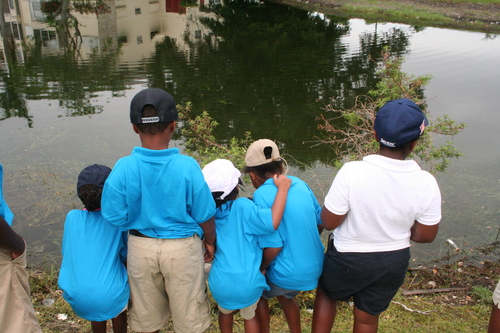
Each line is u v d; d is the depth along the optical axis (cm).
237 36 1844
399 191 212
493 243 535
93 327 256
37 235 555
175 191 215
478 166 732
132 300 237
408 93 602
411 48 1570
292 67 1384
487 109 973
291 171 756
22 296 210
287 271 241
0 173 205
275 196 237
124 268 244
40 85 1216
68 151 812
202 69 1376
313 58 1481
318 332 257
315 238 243
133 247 228
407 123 205
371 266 220
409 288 431
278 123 966
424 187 214
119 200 215
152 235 223
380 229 217
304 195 242
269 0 2609
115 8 2336
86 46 1680
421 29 1880
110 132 905
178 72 1346
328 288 243
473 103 1009
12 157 784
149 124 212
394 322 342
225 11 2355
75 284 229
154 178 214
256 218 231
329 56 1501
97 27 2003
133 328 243
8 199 641
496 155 765
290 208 237
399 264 222
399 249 221
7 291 204
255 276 237
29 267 480
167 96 216
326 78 1266
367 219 216
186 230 225
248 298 237
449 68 1306
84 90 1176
